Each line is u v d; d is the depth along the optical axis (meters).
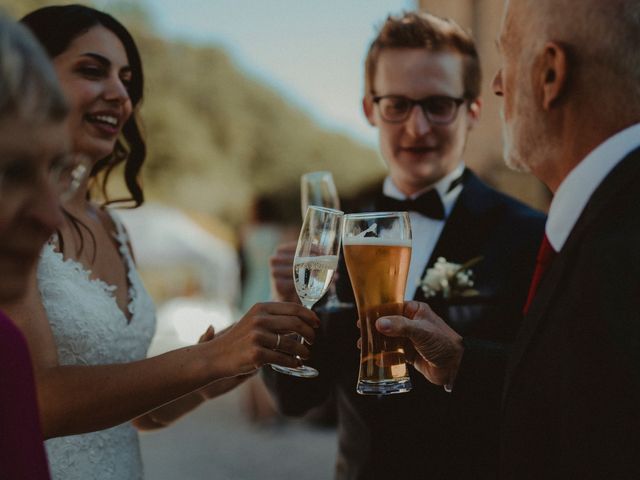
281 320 1.57
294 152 37.38
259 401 7.55
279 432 7.25
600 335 1.05
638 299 1.04
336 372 2.20
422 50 2.29
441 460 2.01
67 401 1.48
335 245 1.71
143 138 2.46
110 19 2.09
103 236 2.22
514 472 1.21
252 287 8.13
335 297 2.25
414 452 2.03
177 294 20.23
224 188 32.47
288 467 5.96
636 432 1.00
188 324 16.14
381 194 2.49
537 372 1.18
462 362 1.68
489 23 11.02
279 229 8.13
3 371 0.85
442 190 2.36
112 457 2.09
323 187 2.30
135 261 2.40
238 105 35.25
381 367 1.58
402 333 1.54
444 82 2.28
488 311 2.13
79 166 0.91
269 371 2.23
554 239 1.33
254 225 8.20
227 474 5.80
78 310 1.90
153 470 5.98
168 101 30.91
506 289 2.15
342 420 2.22
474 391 1.69
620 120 1.24
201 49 33.72
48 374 1.50
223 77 34.38
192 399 2.17
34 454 0.88
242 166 35.06
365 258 1.56
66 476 1.96
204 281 20.09
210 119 34.34
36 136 0.81
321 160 38.69
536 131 1.34
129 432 2.17
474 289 2.18
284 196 36.78
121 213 18.52
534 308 1.22
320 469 5.88
